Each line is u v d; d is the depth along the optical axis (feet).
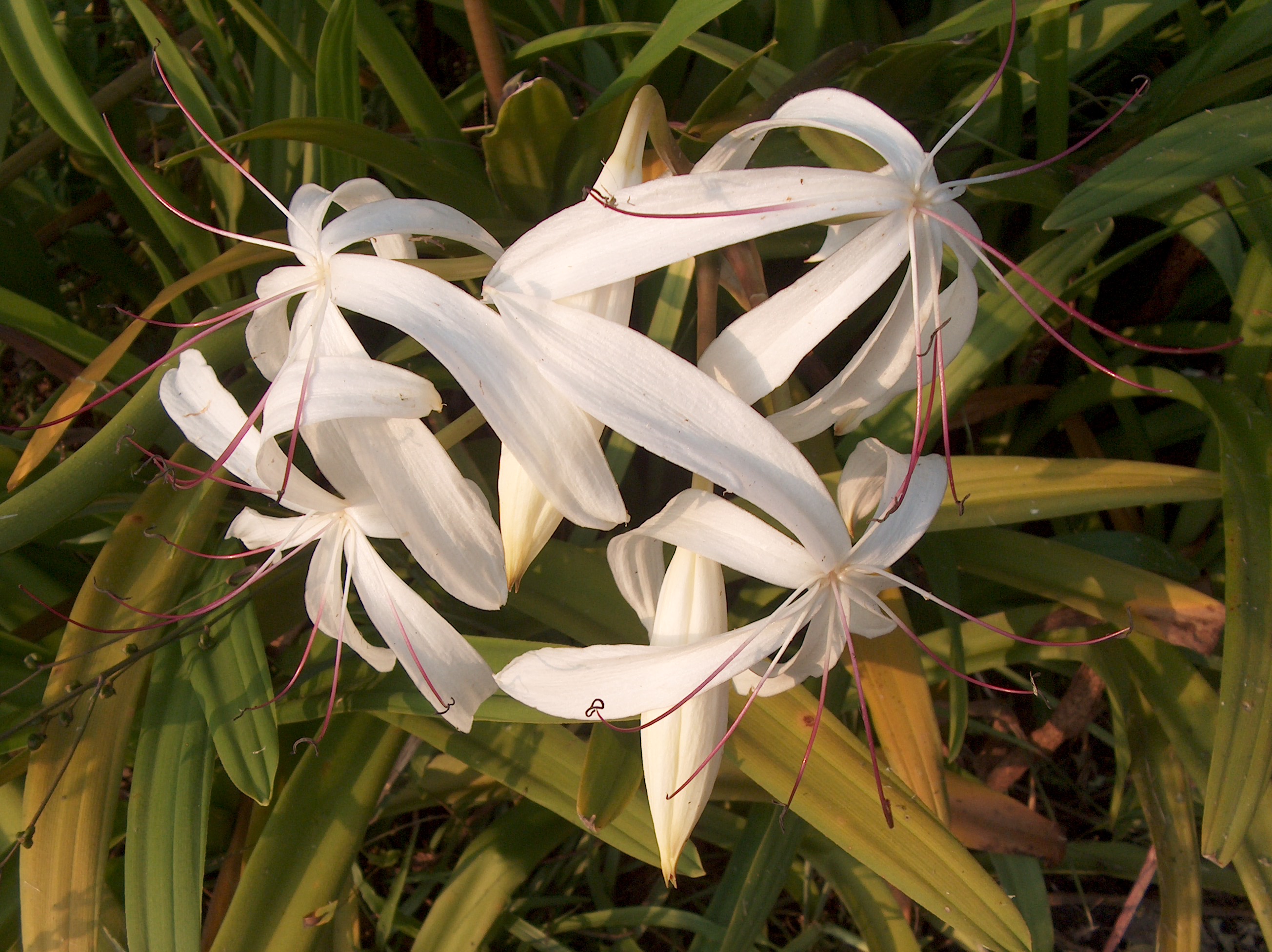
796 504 1.04
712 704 1.14
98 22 2.43
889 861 1.33
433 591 1.60
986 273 1.55
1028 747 1.82
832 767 1.38
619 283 1.09
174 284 1.53
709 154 1.13
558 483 1.01
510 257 1.03
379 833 1.85
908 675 1.53
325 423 1.13
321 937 1.51
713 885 1.82
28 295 1.89
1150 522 1.90
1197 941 1.48
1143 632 1.51
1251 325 1.62
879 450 1.16
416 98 1.71
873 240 1.06
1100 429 2.10
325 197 1.16
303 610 1.61
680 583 1.14
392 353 1.57
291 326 1.23
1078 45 1.76
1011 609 1.72
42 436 1.44
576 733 1.73
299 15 1.85
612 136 1.55
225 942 1.35
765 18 2.03
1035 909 1.65
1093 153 1.74
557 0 1.96
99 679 1.34
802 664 1.20
